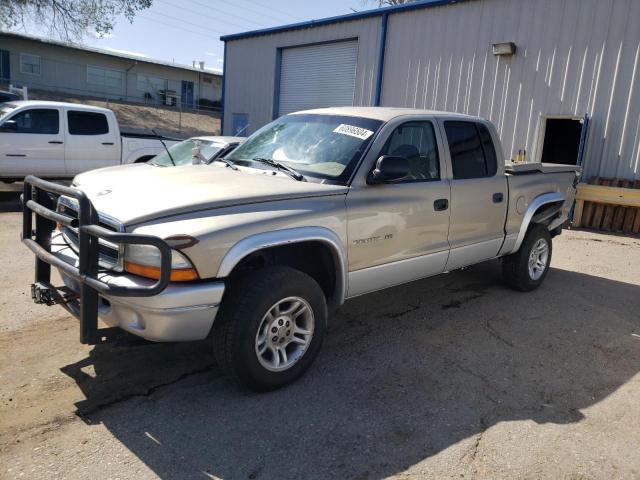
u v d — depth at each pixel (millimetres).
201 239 3092
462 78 13031
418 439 3123
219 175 4047
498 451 3037
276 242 3387
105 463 2799
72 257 3533
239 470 2789
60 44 33031
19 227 8430
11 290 5363
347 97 16062
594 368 4191
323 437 3104
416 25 13852
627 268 7559
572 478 2832
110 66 36062
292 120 4910
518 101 12047
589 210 10656
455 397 3631
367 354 4258
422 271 4676
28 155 10758
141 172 4199
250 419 3256
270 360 3561
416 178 4516
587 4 10828
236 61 19641
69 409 3293
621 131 10609
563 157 12680
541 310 5508
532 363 4230
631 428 3332
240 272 3686
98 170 4746
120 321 3281
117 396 3467
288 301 3545
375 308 5371
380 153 4160
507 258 6004
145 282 3057
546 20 11453
